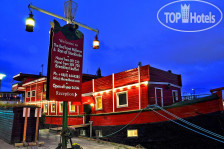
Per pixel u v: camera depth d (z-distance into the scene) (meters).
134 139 12.89
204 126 9.88
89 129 17.14
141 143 12.45
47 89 6.89
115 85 15.40
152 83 13.47
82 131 17.91
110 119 14.96
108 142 13.71
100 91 16.67
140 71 13.77
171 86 15.45
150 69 13.45
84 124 16.95
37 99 25.19
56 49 7.21
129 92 14.25
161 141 11.47
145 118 12.38
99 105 16.73
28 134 10.18
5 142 10.28
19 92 32.69
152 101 13.12
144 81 13.36
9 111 10.61
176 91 16.03
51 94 6.82
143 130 12.43
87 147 11.23
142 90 13.40
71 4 8.08
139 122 12.70
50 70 6.96
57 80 7.06
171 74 15.98
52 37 7.21
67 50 7.54
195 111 10.19
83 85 18.72
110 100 15.61
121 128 13.89
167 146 11.23
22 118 10.19
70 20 8.00
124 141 13.55
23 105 11.01
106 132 15.15
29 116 10.04
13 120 9.89
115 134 14.34
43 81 24.23
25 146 9.48
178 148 10.80
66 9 8.09
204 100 9.95
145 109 12.38
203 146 10.00
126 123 13.55
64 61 7.38
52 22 7.34
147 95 13.01
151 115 12.08
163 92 14.27
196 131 10.15
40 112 10.58
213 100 9.75
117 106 14.90
